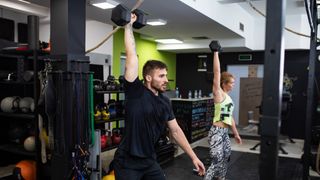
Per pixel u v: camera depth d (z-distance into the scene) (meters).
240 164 4.91
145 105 1.81
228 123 3.03
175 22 5.32
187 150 2.08
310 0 2.56
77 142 2.49
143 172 1.88
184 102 6.50
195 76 9.19
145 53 7.84
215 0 5.12
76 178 2.39
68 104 2.46
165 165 4.74
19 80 3.81
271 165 0.97
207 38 7.35
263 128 0.98
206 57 9.01
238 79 8.66
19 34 4.90
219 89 3.01
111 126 5.84
